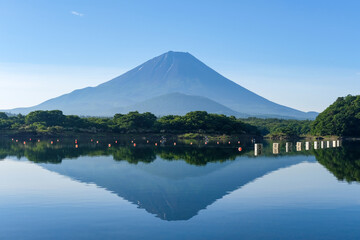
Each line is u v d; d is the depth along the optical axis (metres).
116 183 43.41
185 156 80.12
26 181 44.59
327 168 57.25
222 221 27.22
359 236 23.91
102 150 100.31
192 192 37.81
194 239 23.50
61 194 36.69
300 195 35.75
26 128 187.12
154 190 38.91
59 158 74.69
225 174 50.78
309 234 24.33
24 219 27.73
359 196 35.09
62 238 23.73
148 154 85.94
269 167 58.94
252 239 23.47
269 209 30.45
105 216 28.59
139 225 26.36
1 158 74.44
